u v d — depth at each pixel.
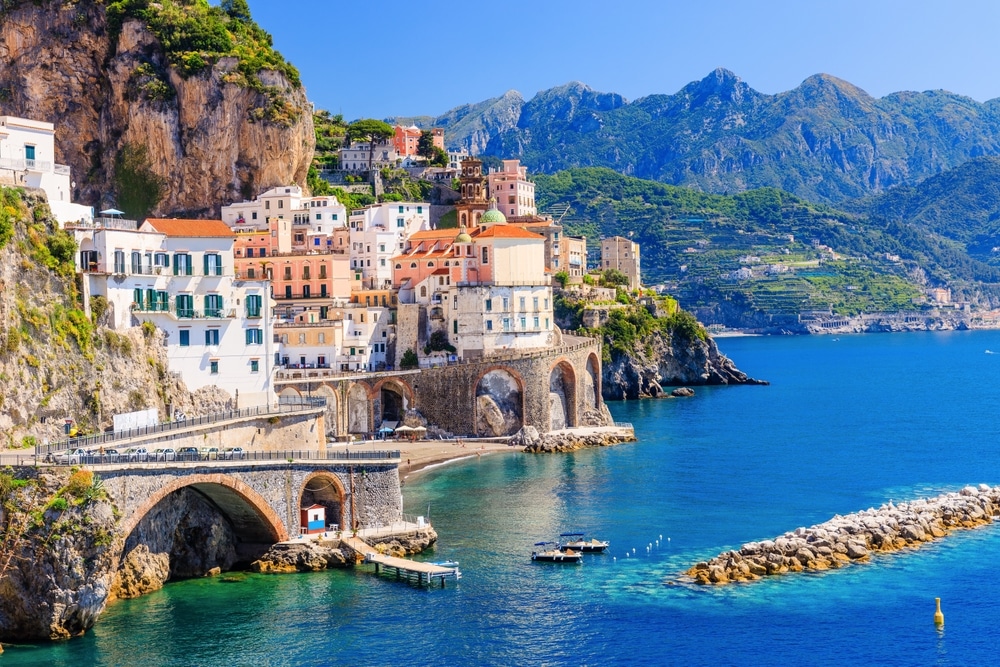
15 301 127.50
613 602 118.00
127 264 147.50
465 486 178.25
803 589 121.81
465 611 114.94
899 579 124.88
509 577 125.75
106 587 106.38
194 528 123.69
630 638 108.75
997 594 119.69
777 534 144.12
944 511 146.75
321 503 132.62
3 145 151.88
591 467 197.75
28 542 101.81
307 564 124.75
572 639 108.50
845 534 134.88
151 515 118.25
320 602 115.88
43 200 138.62
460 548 137.00
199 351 156.50
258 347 162.50
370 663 102.69
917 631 110.69
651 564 130.88
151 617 110.75
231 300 159.25
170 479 113.50
